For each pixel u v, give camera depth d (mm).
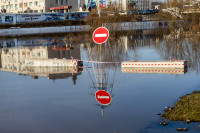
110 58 46969
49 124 17359
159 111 19031
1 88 27453
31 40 88688
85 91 25297
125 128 16234
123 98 22547
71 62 38406
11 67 41594
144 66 36094
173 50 54125
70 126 16875
